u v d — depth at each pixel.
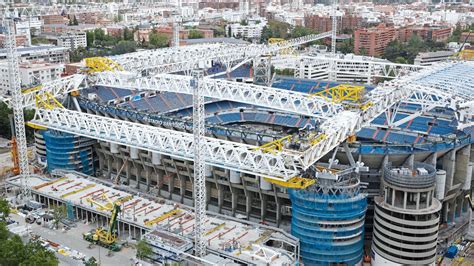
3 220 185.62
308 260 170.62
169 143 198.75
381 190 180.50
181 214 189.62
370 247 189.38
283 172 170.12
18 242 160.62
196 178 160.50
